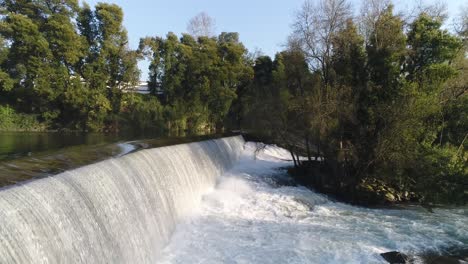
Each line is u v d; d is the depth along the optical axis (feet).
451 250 44.29
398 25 72.64
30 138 98.27
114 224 32.50
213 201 58.39
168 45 162.81
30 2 145.79
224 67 165.17
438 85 69.92
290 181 76.33
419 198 69.82
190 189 55.77
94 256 28.04
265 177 76.84
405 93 66.33
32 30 128.36
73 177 29.81
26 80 132.57
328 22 76.64
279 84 84.23
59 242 24.40
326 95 69.21
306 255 40.96
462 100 73.00
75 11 155.84
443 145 73.72
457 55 77.00
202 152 68.54
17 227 21.02
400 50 71.10
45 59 132.57
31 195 24.06
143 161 43.93
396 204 67.00
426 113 65.36
